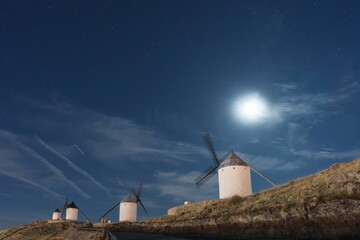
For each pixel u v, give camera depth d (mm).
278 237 18172
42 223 81000
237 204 28266
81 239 39438
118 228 45344
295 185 25578
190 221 28125
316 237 16172
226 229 22750
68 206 97562
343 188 17594
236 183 43812
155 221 39094
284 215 18453
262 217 20000
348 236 14992
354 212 15203
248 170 45188
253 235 19891
